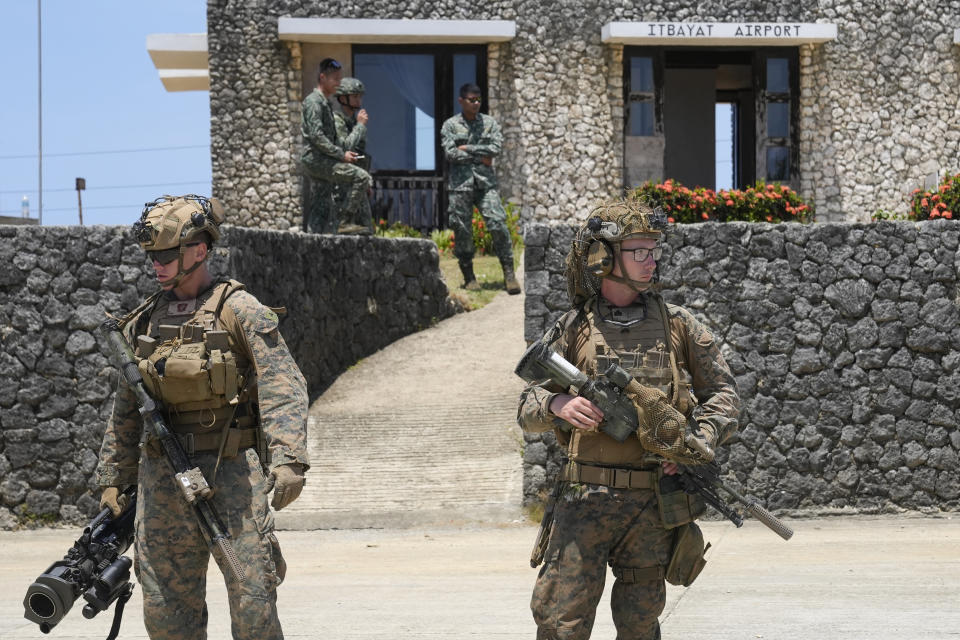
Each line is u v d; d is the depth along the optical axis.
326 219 30.47
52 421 21.81
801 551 17.89
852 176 44.25
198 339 8.65
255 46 42.12
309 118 29.58
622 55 43.88
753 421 21.61
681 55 53.53
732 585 14.95
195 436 8.57
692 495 8.50
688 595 14.31
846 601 13.78
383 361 28.38
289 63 42.34
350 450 23.58
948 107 44.59
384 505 21.47
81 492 21.81
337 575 16.38
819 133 44.28
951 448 21.67
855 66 44.16
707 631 12.29
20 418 21.80
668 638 11.99
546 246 21.42
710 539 19.33
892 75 44.31
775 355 21.67
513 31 42.72
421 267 30.95
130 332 9.11
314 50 43.00
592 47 43.59
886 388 21.69
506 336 29.38
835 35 43.34
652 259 8.66
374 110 43.72
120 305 21.80
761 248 21.70
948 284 21.77
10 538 20.91
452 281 35.00
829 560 16.97
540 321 21.36
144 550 8.65
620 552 8.62
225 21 42.03
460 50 43.88
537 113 43.41
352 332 28.25
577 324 8.86
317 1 42.31
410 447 23.58
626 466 8.45
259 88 42.16
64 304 21.84
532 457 21.38
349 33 41.84
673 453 8.22
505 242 33.19
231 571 8.28
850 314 21.67
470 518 20.98
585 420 8.29
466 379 26.69
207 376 8.43
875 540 19.00
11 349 21.83
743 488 21.59
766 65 44.53
